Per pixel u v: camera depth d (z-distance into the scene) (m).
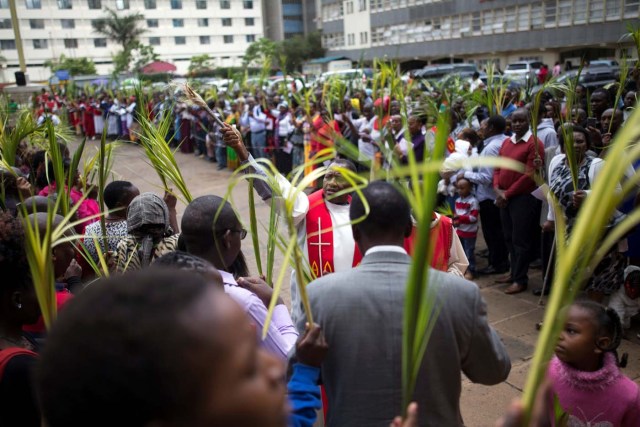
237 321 0.76
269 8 77.38
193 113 14.05
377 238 1.78
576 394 2.23
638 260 4.33
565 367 2.26
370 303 1.65
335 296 1.68
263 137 11.92
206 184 11.70
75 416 0.68
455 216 5.82
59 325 0.71
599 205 1.00
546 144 5.97
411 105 7.89
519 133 5.19
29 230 1.42
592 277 4.27
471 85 10.62
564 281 1.03
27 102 20.97
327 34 51.31
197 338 0.69
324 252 2.95
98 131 18.77
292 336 2.30
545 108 7.34
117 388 0.66
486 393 3.85
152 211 2.97
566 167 4.48
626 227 0.99
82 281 3.36
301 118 10.84
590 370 2.22
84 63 56.75
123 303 0.70
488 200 5.78
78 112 20.16
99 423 0.67
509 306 5.11
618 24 26.84
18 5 67.88
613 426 2.18
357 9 46.25
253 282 2.34
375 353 1.62
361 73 13.23
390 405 1.61
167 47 74.44
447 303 1.62
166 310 0.70
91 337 0.68
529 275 5.86
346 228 2.97
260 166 1.47
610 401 2.17
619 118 5.48
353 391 1.63
